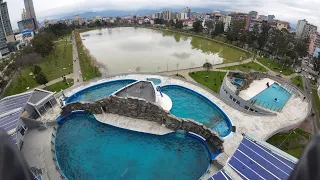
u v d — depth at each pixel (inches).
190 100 2928.2
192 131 2256.4
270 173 1413.6
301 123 2549.2
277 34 5856.3
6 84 3580.2
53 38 6712.6
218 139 2060.8
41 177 1696.6
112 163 1982.0
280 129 2327.8
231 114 2583.7
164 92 3115.2
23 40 7485.2
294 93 3046.3
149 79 3459.6
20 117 2193.7
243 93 3006.9
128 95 2532.0
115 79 3469.5
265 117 2539.4
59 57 5123.0
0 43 6520.7
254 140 1642.5
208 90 3085.6
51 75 4005.9
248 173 1437.0
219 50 6309.1
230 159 1539.1
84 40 7667.3
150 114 2411.4
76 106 2583.7
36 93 2711.6
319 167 194.4
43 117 2529.5
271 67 4638.3
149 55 5718.5
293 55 4879.4
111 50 6254.9
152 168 1935.3
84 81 3695.9
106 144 2191.2
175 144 2187.5
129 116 2503.7
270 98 2910.9
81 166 1955.0
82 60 4837.6
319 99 3316.9
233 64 4753.9
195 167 1956.2
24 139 2223.2
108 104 2512.3
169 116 2279.8
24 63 4131.4
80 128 2411.4
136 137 2265.0
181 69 4377.5
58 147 2158.0
